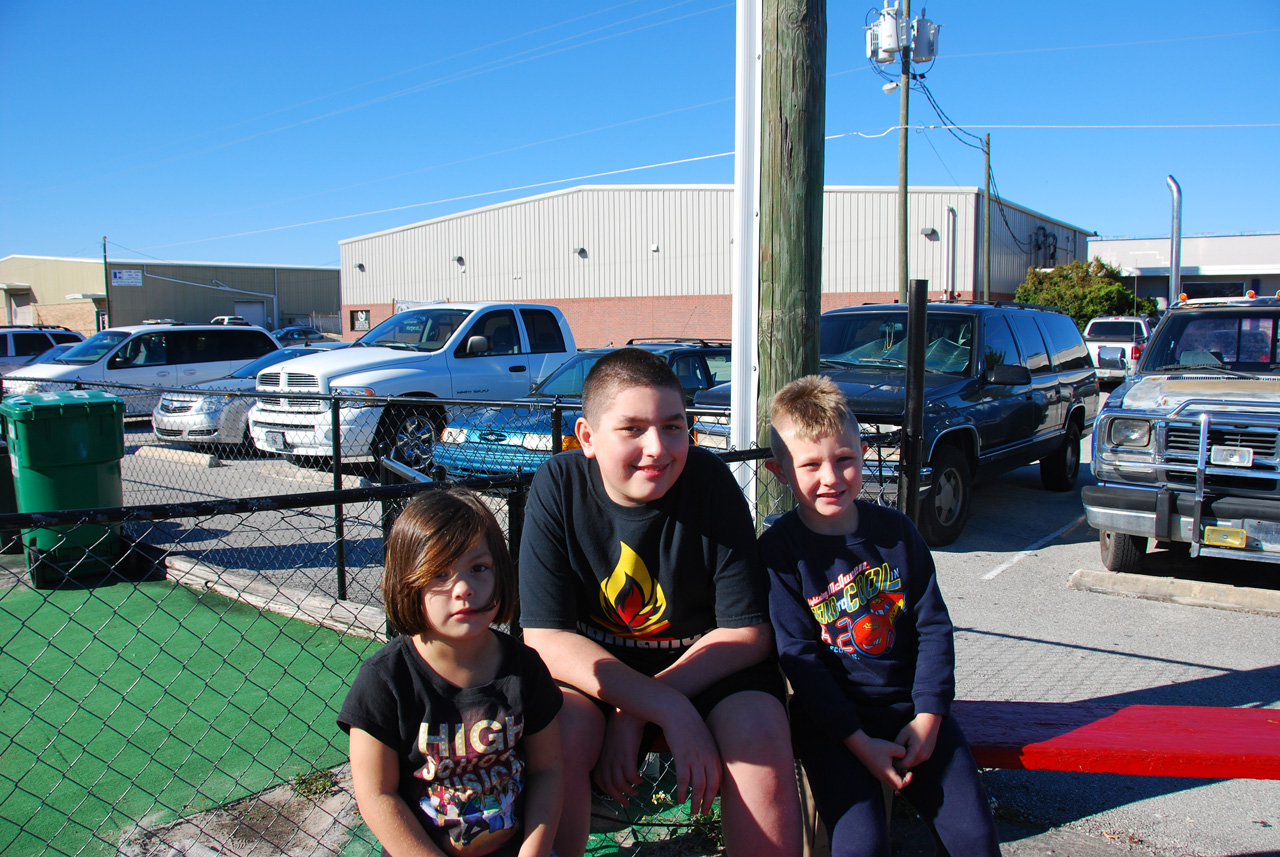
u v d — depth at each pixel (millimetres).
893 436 3447
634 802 3086
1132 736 2551
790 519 2480
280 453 9391
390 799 1825
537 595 2324
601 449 2221
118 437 5758
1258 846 2859
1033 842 2891
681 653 2445
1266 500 4984
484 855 1899
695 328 32469
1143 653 4535
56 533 5457
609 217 33719
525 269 36312
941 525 6719
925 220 29250
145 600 5246
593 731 2213
